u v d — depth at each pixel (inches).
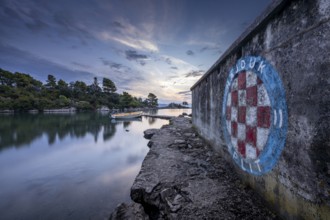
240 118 97.9
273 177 69.2
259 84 78.4
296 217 56.9
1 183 221.3
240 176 100.0
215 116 154.9
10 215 153.8
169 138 247.3
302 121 53.6
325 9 45.5
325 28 45.5
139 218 102.2
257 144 80.5
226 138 122.7
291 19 58.3
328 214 45.0
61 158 330.6
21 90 1968.5
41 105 1857.8
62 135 565.0
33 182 223.8
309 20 50.8
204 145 194.4
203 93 215.0
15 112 1672.0
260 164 78.5
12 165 292.7
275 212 68.4
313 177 49.7
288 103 59.9
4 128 687.1
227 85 119.4
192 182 106.3
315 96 48.8
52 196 185.5
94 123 889.5
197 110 272.1
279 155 65.0
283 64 62.3
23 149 399.2
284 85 61.8
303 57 53.1
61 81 2780.5
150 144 247.8
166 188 101.3
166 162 145.3
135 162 302.2
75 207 162.7
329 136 44.4
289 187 59.9
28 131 631.2
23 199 180.4
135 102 3218.5
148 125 820.0
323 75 46.2
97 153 362.3
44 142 468.8
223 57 120.6
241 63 96.5
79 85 2824.8
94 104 2465.6
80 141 476.7
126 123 900.0
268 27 71.3
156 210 97.9
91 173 253.3
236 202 82.3
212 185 100.7
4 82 2202.3
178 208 81.8
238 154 101.5
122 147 406.3
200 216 75.0
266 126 73.0
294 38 56.9
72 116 1339.8
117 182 219.0
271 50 69.4
